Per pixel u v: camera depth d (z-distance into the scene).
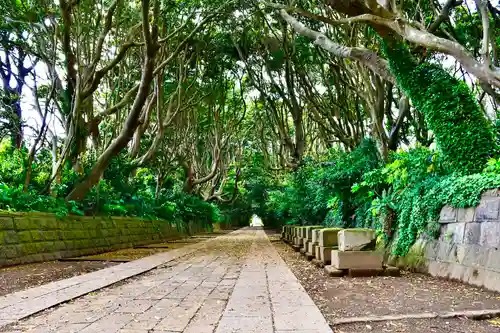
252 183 44.31
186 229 28.20
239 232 36.16
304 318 4.24
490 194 6.60
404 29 9.55
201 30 22.09
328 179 14.30
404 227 9.35
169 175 30.31
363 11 10.27
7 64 16.70
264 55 24.31
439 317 4.45
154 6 15.19
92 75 14.72
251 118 37.34
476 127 8.67
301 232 14.05
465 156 8.61
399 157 10.48
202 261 10.40
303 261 10.92
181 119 26.58
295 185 20.36
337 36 17.83
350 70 16.73
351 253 7.90
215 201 45.28
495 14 13.70
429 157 9.66
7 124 15.60
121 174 19.05
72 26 14.98
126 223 17.03
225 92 28.97
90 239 13.35
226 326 3.94
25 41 14.31
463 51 8.85
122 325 3.99
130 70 20.80
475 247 6.70
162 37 19.86
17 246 9.81
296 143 24.61
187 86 24.94
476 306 5.00
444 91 9.13
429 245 8.22
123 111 20.88
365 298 5.62
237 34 24.36
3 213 9.71
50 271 8.55
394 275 7.81
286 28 21.67
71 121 13.60
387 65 11.23
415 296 5.72
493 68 8.57
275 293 5.69
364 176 11.67
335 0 10.23
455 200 7.41
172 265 9.48
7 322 4.07
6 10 13.64
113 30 18.77
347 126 19.97
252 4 20.44
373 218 11.73
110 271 8.11
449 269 7.30
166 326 3.95
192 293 5.79
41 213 11.24
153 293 5.80
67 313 4.54
